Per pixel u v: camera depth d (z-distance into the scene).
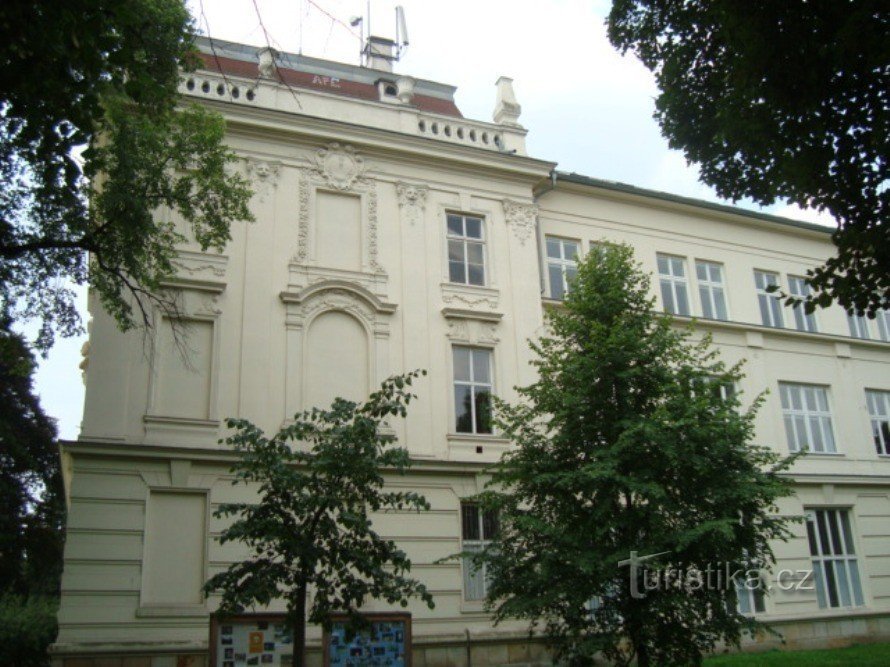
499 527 18.36
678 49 13.48
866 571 25.30
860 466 26.89
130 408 17.47
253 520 10.98
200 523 17.31
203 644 16.30
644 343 15.46
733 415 15.23
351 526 11.17
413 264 21.20
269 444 11.45
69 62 9.12
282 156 20.58
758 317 27.27
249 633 14.37
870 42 9.74
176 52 14.36
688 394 15.18
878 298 11.11
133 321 17.44
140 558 16.55
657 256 26.12
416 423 19.84
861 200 11.11
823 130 10.82
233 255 19.31
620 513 14.48
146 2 13.21
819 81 10.62
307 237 20.20
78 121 9.52
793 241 28.88
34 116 9.42
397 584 11.21
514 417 16.42
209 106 19.83
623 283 16.77
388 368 20.02
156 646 16.00
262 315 19.19
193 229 16.41
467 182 22.64
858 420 27.56
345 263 20.56
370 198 21.25
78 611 15.84
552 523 15.20
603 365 15.27
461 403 20.78
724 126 12.05
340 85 23.30
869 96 10.56
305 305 19.64
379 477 11.62
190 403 18.12
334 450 11.30
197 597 16.83
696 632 14.44
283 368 19.00
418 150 21.95
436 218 21.92
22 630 25.78
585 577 14.19
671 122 14.14
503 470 16.50
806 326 28.22
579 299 16.69
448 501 19.48
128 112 14.79
